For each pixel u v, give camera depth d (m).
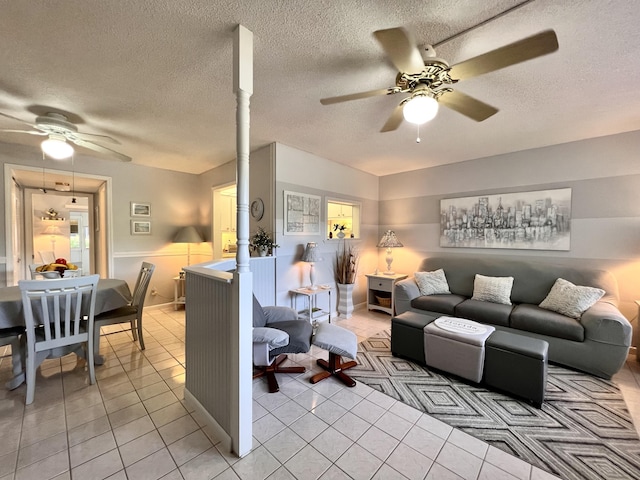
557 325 2.63
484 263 3.74
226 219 4.83
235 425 1.57
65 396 2.11
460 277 3.86
